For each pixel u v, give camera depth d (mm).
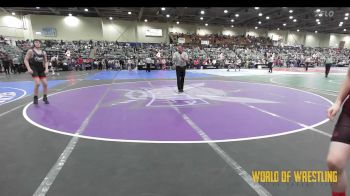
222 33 44250
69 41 32062
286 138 4191
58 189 2605
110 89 10203
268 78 15531
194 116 5699
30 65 6914
